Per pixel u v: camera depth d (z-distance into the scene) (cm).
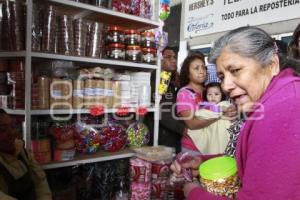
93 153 196
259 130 72
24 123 160
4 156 143
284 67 85
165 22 380
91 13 195
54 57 167
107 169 198
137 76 216
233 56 80
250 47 78
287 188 66
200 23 338
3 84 167
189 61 226
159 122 231
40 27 164
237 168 85
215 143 198
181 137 225
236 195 82
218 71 86
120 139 208
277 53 83
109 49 199
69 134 175
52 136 173
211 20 325
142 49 215
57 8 184
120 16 199
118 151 207
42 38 165
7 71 168
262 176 69
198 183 100
